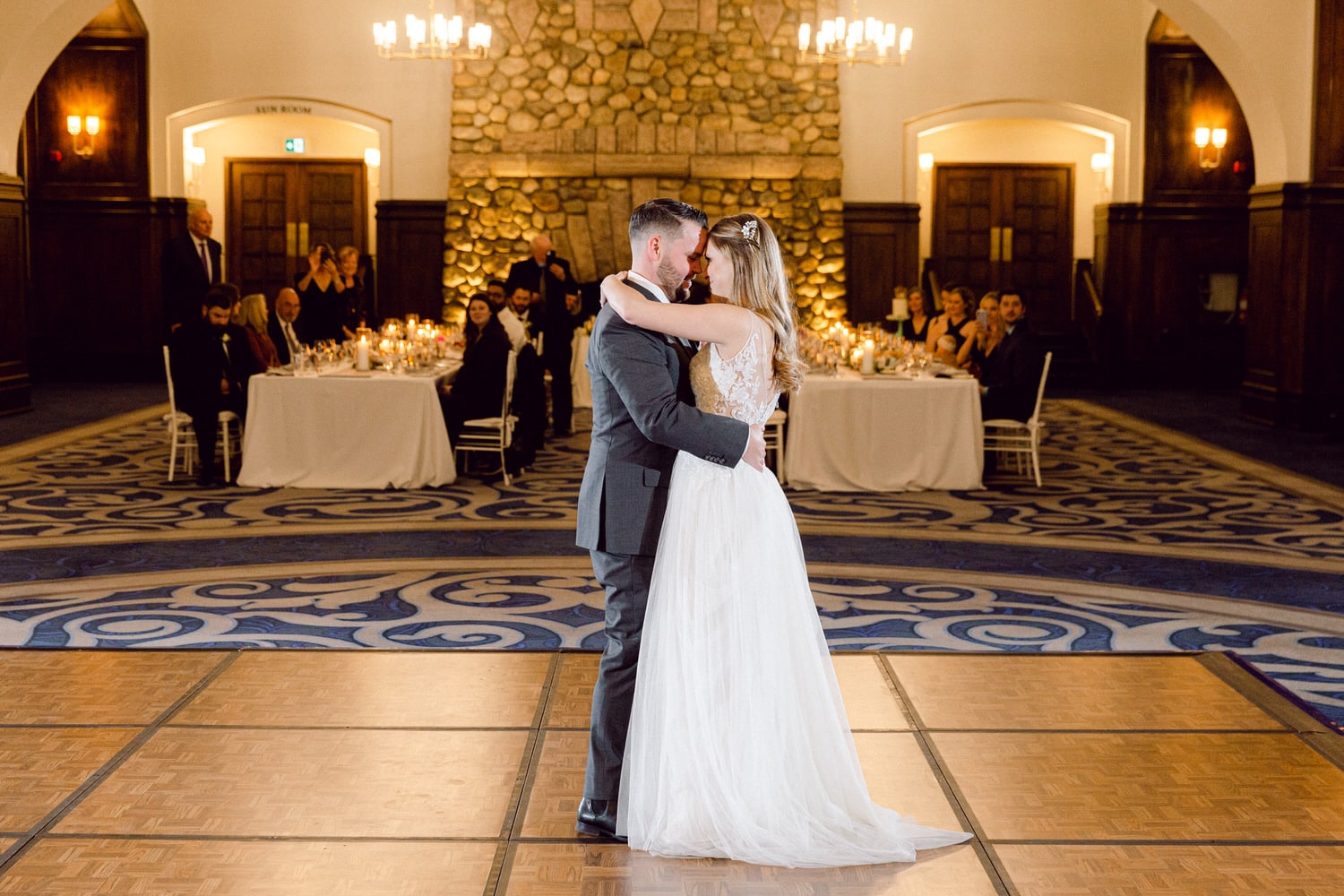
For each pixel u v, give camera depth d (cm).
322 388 898
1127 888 311
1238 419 1338
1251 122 1270
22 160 1599
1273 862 325
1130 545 736
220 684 456
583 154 1623
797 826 329
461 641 527
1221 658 498
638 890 310
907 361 990
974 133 1730
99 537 730
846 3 1630
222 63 1622
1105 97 1644
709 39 1622
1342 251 1215
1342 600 609
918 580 647
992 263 1750
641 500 333
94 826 338
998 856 329
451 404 974
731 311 327
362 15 1620
